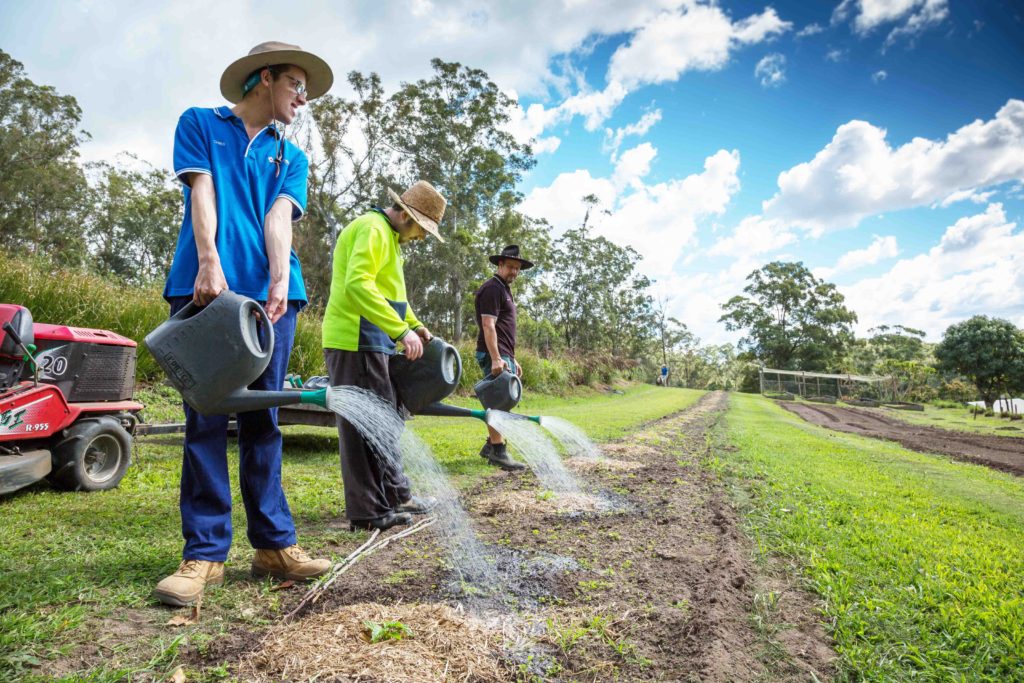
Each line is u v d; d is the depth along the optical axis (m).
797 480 6.05
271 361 2.63
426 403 3.93
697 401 30.91
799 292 75.19
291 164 2.80
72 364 4.46
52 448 4.20
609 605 2.57
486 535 3.54
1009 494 5.98
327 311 3.64
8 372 4.07
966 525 4.30
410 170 34.72
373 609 2.28
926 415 30.59
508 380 5.55
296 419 6.36
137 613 2.17
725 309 80.56
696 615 2.45
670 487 5.36
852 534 3.85
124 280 12.68
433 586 2.65
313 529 3.51
